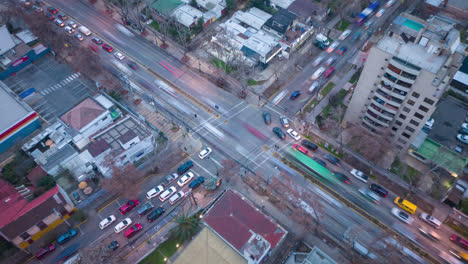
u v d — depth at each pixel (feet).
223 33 425.28
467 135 344.90
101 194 312.50
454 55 278.87
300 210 295.48
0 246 272.31
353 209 304.91
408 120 304.91
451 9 456.04
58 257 277.85
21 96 386.11
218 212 278.46
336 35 453.99
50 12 483.10
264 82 404.98
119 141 316.81
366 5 486.79
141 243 284.82
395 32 287.28
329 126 359.05
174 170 330.95
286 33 434.30
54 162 314.76
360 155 338.54
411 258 275.39
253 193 313.32
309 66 419.13
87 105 346.13
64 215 291.99
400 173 323.78
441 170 317.83
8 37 406.62
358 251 274.16
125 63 425.28
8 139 341.62
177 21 441.68
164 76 411.54
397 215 297.74
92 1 501.15
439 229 289.53
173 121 367.86
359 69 410.72
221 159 338.75
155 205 307.99
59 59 427.33
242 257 245.65
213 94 393.91
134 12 474.90
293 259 260.42
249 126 364.99
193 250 248.52
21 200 280.72
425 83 268.82
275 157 340.39
